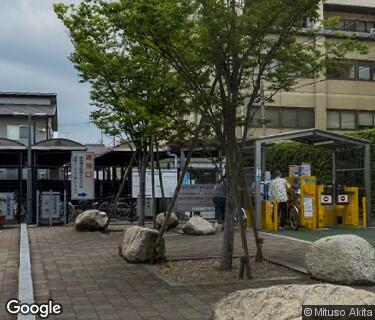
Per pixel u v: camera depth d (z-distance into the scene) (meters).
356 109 37.81
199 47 8.66
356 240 8.50
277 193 17.00
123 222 21.12
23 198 21.98
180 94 10.10
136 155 17.66
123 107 14.04
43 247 13.46
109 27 14.40
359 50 9.96
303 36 10.88
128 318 6.56
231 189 9.53
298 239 14.52
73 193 20.69
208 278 8.96
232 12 8.09
